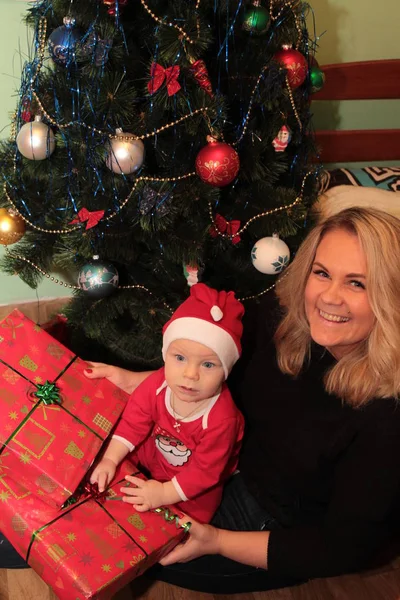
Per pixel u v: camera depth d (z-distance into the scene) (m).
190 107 1.13
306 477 1.12
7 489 1.02
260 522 1.21
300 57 1.26
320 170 1.50
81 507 1.03
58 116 1.19
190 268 1.34
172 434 1.14
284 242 1.40
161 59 1.10
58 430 1.05
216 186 1.22
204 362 1.05
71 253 1.33
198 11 1.10
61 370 1.15
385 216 0.99
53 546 0.96
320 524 1.09
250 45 1.25
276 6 1.25
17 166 1.29
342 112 2.06
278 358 1.16
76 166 1.22
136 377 1.27
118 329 1.55
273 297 1.32
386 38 1.93
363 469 1.00
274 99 1.22
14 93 1.68
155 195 1.19
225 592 1.27
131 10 1.14
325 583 1.34
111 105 1.12
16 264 1.38
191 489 1.10
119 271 1.43
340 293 0.98
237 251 1.48
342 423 1.05
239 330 1.09
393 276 0.95
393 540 1.42
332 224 1.03
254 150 1.28
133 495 1.08
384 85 1.95
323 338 1.02
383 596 1.32
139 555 0.98
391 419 0.98
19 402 1.06
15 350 1.13
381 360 0.98
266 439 1.19
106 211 1.24
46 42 1.21
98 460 1.12
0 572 1.29
